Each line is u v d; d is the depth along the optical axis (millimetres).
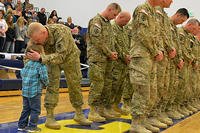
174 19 5020
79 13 14641
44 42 3600
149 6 3879
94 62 4496
